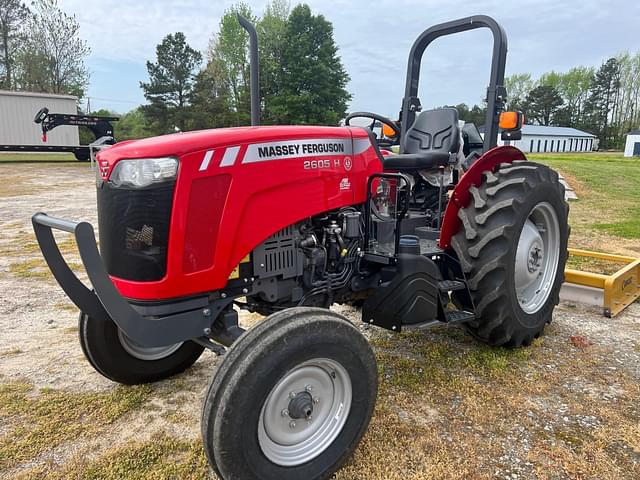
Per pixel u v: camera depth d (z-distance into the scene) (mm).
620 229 7031
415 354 3115
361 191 2594
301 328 1818
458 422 2379
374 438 2248
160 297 1941
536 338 3350
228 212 2021
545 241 3395
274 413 1853
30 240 6301
